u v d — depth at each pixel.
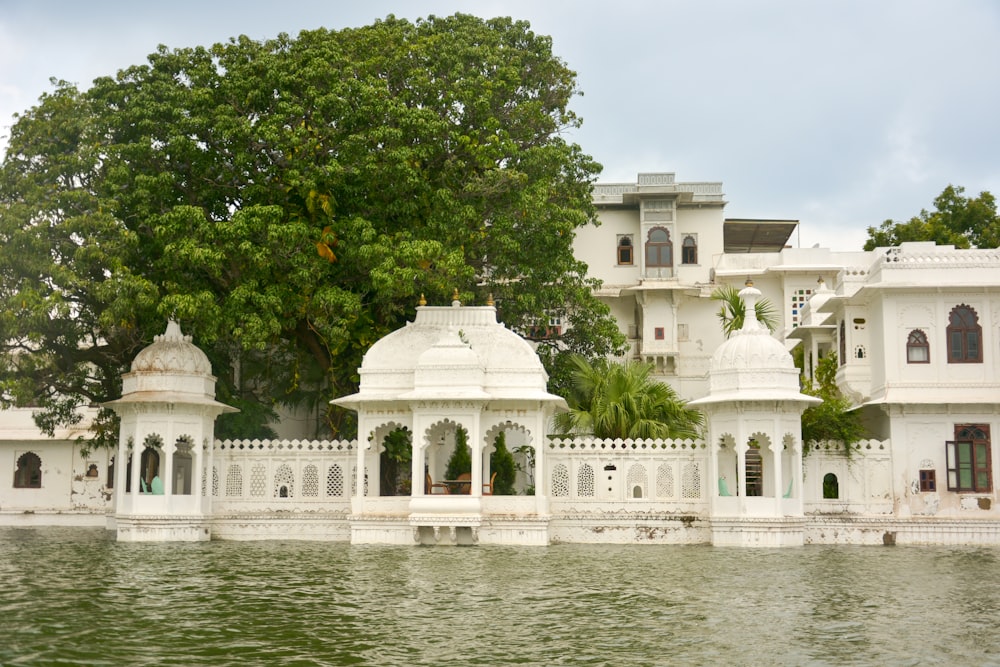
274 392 34.59
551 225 32.12
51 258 26.00
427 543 25.83
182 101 28.44
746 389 25.86
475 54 32.59
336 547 24.84
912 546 26.06
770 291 49.62
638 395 30.84
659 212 50.22
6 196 27.08
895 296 28.91
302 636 12.62
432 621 13.70
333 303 27.62
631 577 18.59
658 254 50.03
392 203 29.64
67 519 40.28
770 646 12.18
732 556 22.84
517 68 34.50
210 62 29.83
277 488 27.86
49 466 41.31
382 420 26.64
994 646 12.20
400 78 31.59
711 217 51.06
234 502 27.78
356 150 28.45
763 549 24.86
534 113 33.75
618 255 50.84
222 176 28.98
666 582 17.88
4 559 21.53
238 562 20.97
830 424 27.66
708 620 13.90
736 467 27.86
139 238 27.89
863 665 11.21
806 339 40.50
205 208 29.73
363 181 28.97
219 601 15.35
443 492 28.14
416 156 29.06
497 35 36.00
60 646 11.97
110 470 41.19
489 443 29.09
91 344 34.38
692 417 31.55
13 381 26.91
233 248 27.09
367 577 18.39
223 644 12.12
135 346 29.11
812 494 27.48
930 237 49.78
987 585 17.55
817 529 26.80
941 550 24.73
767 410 25.72
